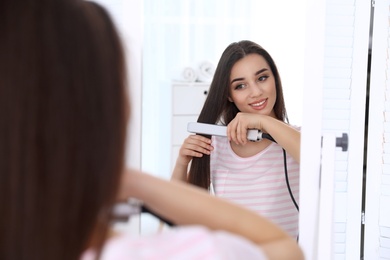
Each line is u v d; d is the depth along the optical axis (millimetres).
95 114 442
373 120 1438
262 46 1339
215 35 1394
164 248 451
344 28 1376
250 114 1322
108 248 449
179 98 1359
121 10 1241
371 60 1426
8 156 419
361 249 1486
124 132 476
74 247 441
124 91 478
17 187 420
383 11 1400
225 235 484
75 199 435
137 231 1063
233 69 1344
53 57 427
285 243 542
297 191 1313
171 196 583
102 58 451
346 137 1160
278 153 1321
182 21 1385
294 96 1311
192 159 1370
